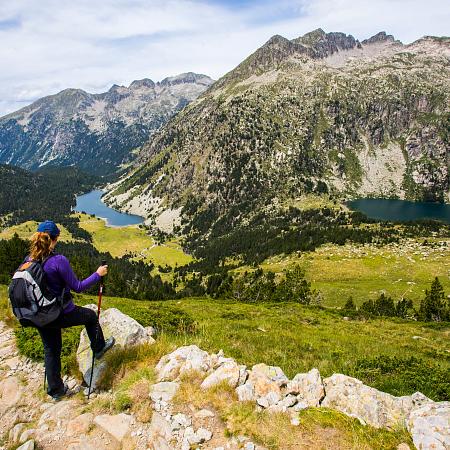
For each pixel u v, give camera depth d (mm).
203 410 3002
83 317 3377
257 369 3602
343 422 2832
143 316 7160
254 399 3119
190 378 3369
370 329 12906
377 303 34969
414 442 2756
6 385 3771
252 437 2729
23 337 4562
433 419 2816
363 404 3096
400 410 3127
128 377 3488
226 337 6754
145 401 3184
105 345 3787
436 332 14047
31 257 3029
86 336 4027
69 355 4102
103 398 3328
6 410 3459
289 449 2613
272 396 3137
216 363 3645
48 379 3377
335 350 6516
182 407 3059
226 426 2850
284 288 37062
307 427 2773
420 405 3164
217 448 2684
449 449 2600
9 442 3090
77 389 3559
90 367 3684
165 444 2770
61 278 3059
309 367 5191
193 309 15023
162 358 3727
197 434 2777
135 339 3994
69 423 3096
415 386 4508
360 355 6188
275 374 3518
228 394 3172
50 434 3039
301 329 10203
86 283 3244
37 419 3260
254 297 39062
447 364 7324
